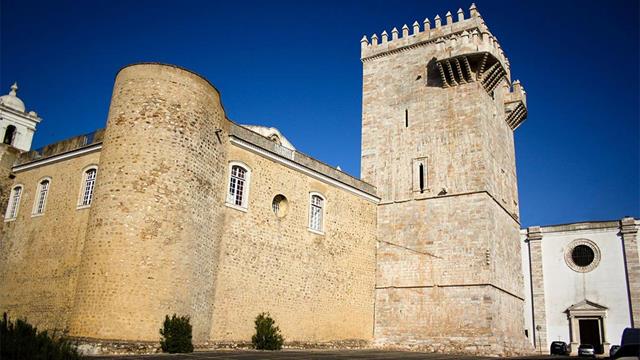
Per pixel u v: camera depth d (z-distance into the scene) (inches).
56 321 992.2
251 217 1115.9
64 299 1000.2
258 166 1159.0
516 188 1694.1
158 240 887.7
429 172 1470.2
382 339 1401.3
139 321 839.7
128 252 864.3
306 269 1229.1
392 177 1528.1
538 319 1820.9
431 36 1592.0
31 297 1072.2
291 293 1176.2
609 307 1721.2
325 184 1339.8
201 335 952.9
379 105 1630.2
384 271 1456.7
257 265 1106.1
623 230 1755.7
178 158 946.1
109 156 934.4
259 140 1186.6
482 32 1481.3
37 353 449.7
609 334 1696.6
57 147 1176.2
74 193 1088.8
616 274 1740.9
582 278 1792.6
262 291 1106.7
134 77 968.9
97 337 819.4
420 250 1418.6
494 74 1483.8
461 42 1443.2
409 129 1545.3
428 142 1498.5
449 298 1341.0
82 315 845.8
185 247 922.7
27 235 1151.6
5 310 1115.9
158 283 868.6
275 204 1211.2
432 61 1566.2
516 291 1517.0
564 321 1786.4
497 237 1413.6
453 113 1481.3
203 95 1018.7
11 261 1159.6
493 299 1304.1
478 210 1364.4
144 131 932.0
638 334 868.0
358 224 1429.6
